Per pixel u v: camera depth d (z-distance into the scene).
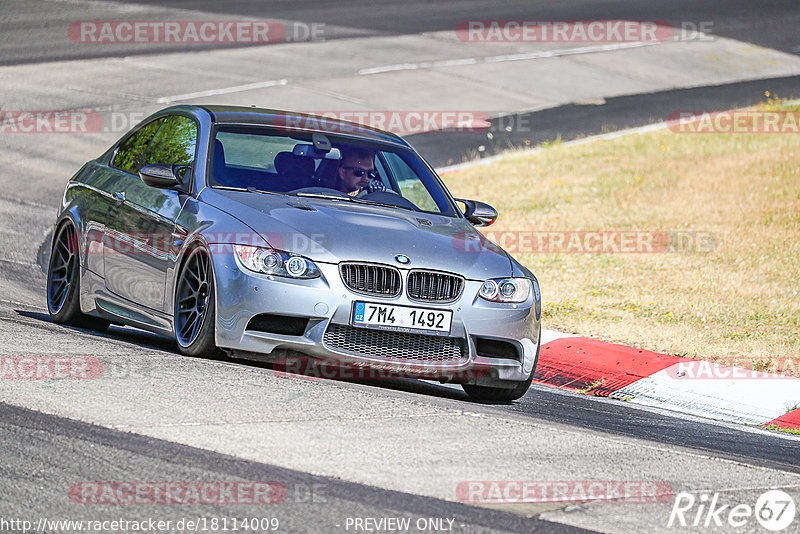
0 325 25.84
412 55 92.88
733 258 45.41
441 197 28.67
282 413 19.70
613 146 68.69
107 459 16.36
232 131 27.41
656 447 21.12
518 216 53.38
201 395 20.34
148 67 82.62
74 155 59.53
